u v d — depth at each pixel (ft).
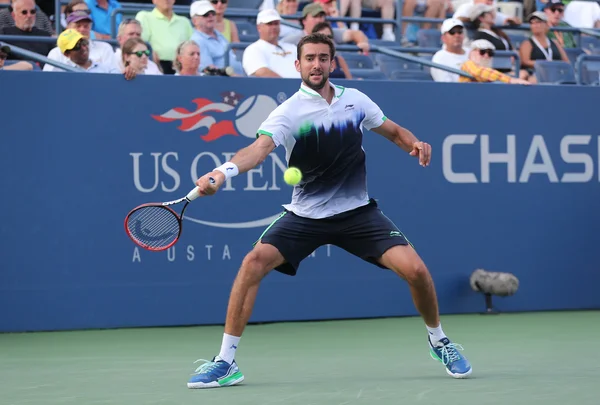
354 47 74.74
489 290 68.44
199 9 73.87
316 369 44.83
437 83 68.90
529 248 70.90
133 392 38.19
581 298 72.13
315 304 65.92
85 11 71.00
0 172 60.23
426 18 85.56
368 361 47.73
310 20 75.41
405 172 68.13
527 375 41.55
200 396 36.78
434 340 41.42
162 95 63.05
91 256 61.67
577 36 93.20
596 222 72.49
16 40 68.13
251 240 64.59
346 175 40.83
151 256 62.75
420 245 68.44
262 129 39.60
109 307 61.93
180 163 63.46
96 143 61.82
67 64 67.05
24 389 39.52
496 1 100.78
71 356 50.67
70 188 61.36
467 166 69.62
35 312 60.64
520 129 70.85
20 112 60.49
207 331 61.11
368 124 41.57
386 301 67.46
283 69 71.82
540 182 71.26
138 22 70.38
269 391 37.78
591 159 72.49
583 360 47.01
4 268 60.23
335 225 40.63
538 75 81.30
